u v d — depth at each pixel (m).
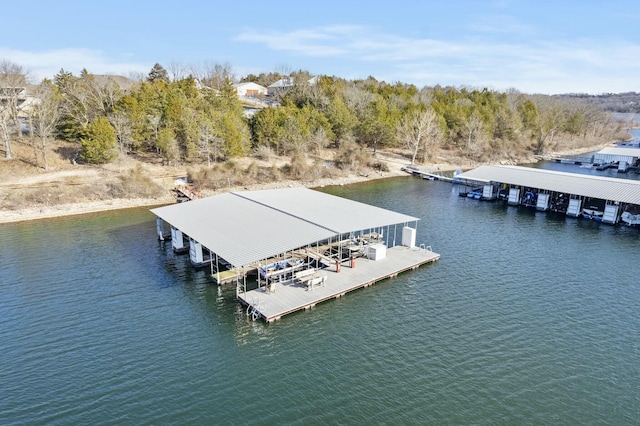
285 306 28.80
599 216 53.66
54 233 44.59
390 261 37.06
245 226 35.62
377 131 92.81
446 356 24.11
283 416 19.50
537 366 23.33
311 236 32.91
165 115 73.31
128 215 51.78
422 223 51.00
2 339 25.41
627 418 19.64
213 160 75.88
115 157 66.25
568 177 61.41
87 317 28.00
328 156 89.81
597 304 30.39
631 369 23.17
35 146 67.25
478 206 60.41
